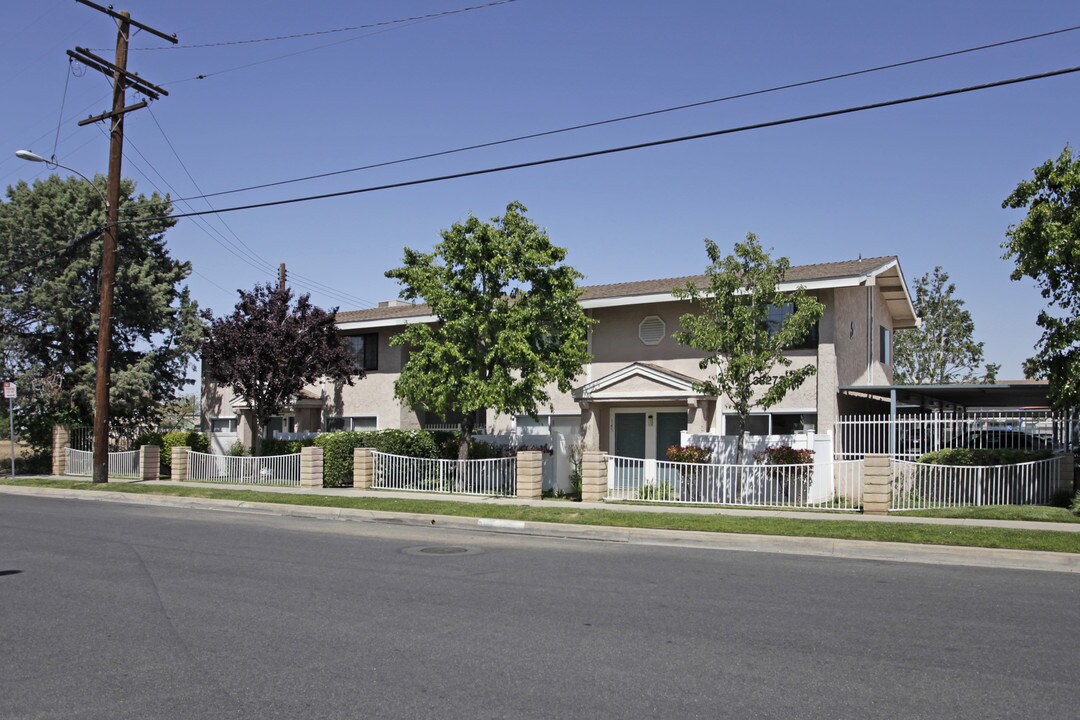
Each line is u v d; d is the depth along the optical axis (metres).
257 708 5.58
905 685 6.07
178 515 18.02
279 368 26.00
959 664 6.59
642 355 24.47
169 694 5.87
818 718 5.39
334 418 30.56
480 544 13.58
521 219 21.06
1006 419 18.81
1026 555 11.77
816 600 9.04
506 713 5.47
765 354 18.09
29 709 5.57
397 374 29.16
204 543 13.45
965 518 15.15
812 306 18.05
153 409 33.78
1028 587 9.91
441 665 6.54
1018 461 18.50
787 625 7.86
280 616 8.20
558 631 7.61
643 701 5.71
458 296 20.48
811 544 13.11
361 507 18.20
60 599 9.01
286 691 5.92
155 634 7.52
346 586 9.75
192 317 34.50
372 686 6.03
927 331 45.88
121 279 31.67
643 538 14.42
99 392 24.48
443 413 21.78
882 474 16.17
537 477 19.23
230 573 10.62
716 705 5.63
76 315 30.92
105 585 9.79
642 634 7.51
